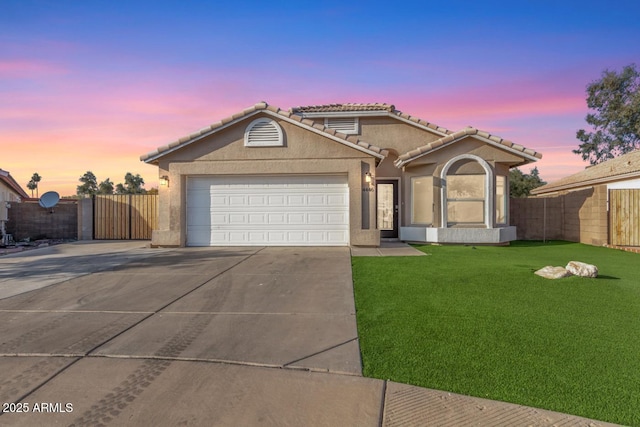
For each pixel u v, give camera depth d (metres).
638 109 29.78
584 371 3.37
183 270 8.41
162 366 3.59
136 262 9.55
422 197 13.80
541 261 9.43
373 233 12.05
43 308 5.56
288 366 3.57
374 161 12.17
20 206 16.62
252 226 12.63
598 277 7.29
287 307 5.52
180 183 12.50
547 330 4.41
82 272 8.30
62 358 3.78
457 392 3.06
